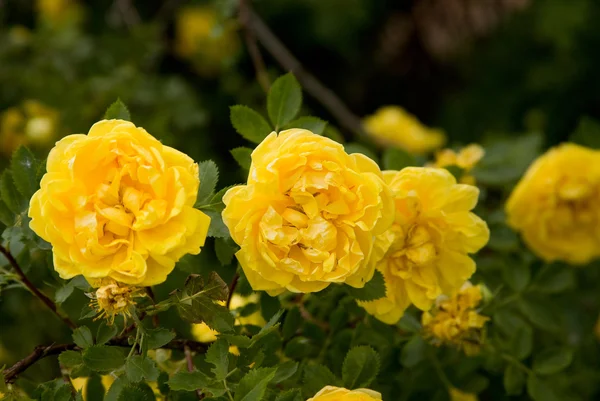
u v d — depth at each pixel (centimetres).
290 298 87
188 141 124
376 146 112
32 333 100
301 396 77
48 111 112
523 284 89
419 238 80
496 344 88
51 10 131
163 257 75
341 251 76
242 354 79
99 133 76
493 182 94
